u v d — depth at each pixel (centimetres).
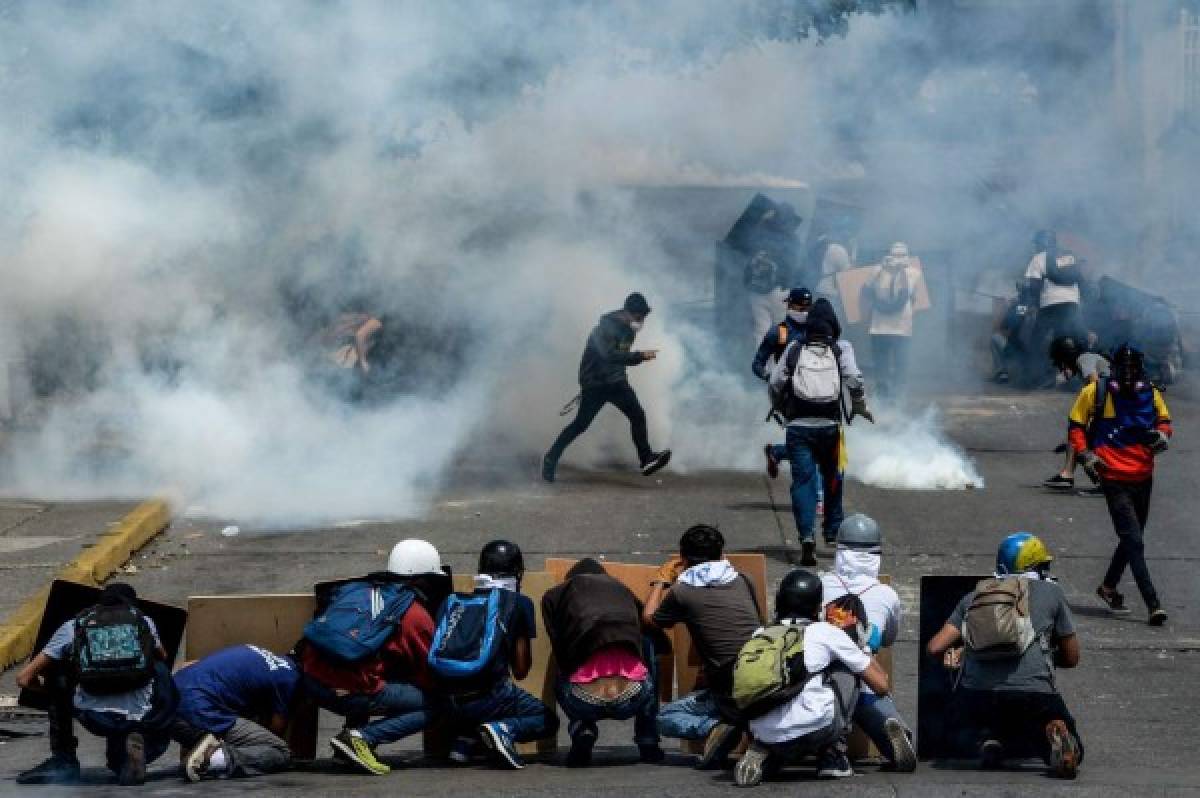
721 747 1967
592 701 1984
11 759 2133
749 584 2033
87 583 2938
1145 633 2741
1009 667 1903
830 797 1750
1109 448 2783
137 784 1900
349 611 1972
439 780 1919
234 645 2033
